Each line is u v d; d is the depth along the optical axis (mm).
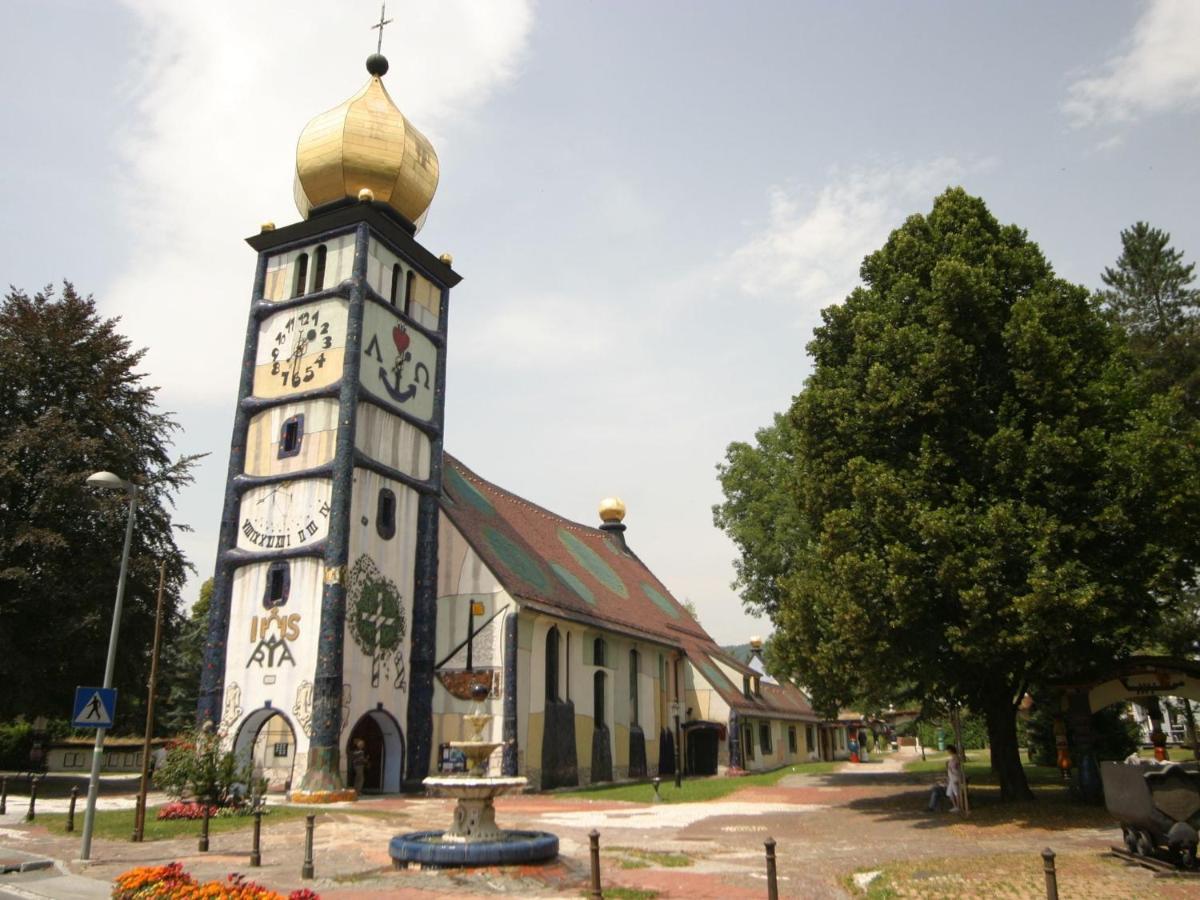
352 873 16266
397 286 37781
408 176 37750
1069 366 23469
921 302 26672
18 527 34375
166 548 39469
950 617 23906
